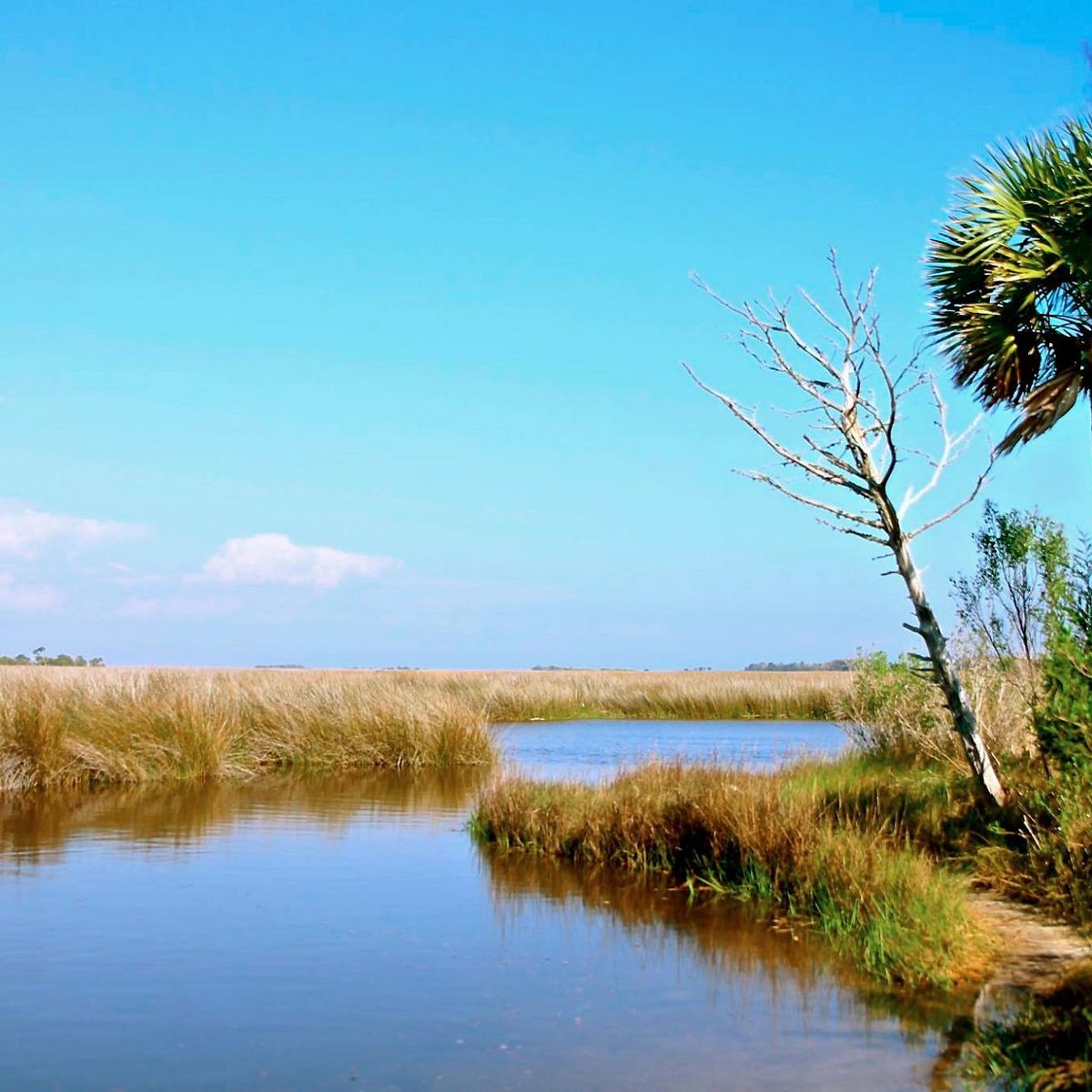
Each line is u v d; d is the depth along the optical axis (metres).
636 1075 6.12
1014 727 13.61
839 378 11.07
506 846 13.02
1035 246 10.45
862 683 17.80
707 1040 6.64
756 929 9.13
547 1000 7.43
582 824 12.62
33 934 9.11
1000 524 12.12
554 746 26.86
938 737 15.22
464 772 21.66
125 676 23.22
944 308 11.29
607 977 7.91
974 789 11.98
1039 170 10.59
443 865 11.94
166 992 7.64
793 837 10.33
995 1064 6.03
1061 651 9.95
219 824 14.70
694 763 14.70
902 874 8.85
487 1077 6.14
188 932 9.17
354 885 10.96
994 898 9.45
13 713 18.53
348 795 17.95
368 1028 6.92
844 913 8.87
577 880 11.16
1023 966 7.71
